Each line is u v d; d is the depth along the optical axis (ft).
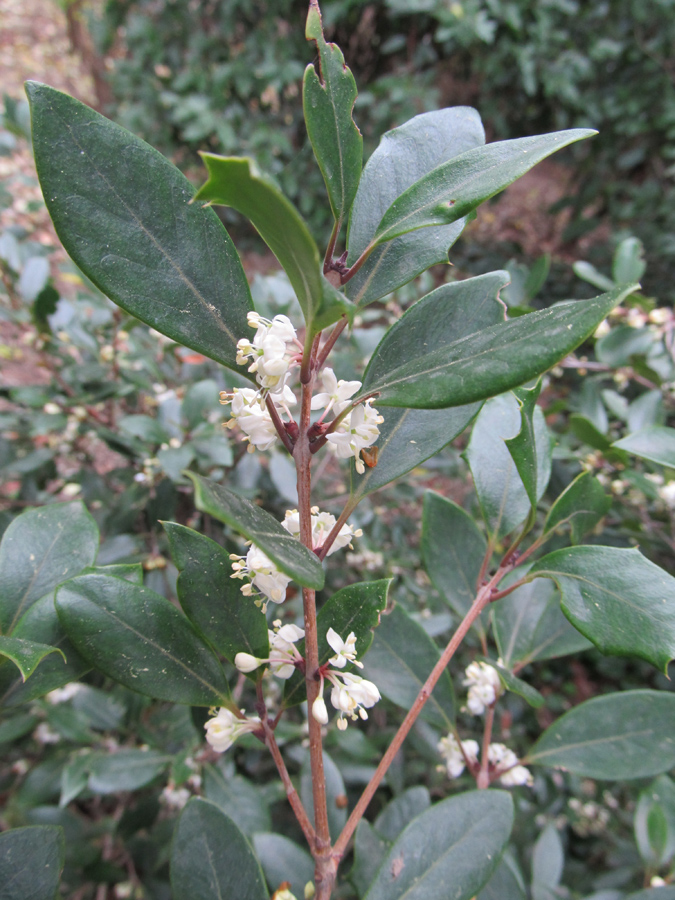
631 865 1.26
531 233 3.78
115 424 1.29
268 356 0.39
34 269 1.26
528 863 1.21
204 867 0.52
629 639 0.47
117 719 1.12
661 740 0.64
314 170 3.08
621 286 0.33
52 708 1.13
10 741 1.25
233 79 3.02
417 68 3.04
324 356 0.44
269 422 0.43
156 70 3.17
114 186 0.40
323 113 0.39
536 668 2.02
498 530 0.62
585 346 1.76
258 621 0.48
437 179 0.42
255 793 0.94
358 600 0.49
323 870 0.44
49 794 1.16
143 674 0.47
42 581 0.54
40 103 0.38
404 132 0.50
